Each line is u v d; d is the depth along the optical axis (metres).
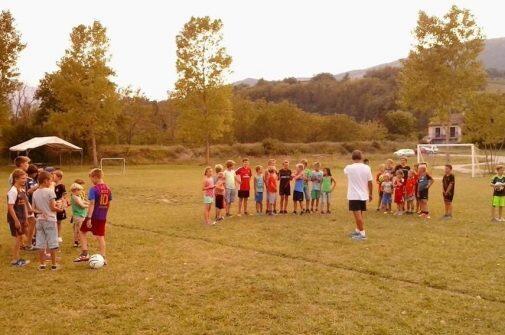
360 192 10.54
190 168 43.47
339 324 5.64
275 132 67.62
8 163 45.91
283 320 5.80
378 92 124.31
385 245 9.94
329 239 10.64
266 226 12.45
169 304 6.41
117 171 38.69
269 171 14.66
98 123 42.91
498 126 33.31
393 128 84.31
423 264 8.32
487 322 5.68
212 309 6.20
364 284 7.20
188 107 45.16
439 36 34.28
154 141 62.31
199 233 11.55
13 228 8.89
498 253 9.16
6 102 39.88
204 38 44.28
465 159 53.09
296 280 7.44
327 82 140.50
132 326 5.66
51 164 47.38
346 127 71.12
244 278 7.59
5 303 6.51
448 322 5.69
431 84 34.91
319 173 14.78
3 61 36.81
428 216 13.78
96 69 41.34
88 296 6.78
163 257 9.08
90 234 11.48
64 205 10.46
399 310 6.09
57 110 50.09
